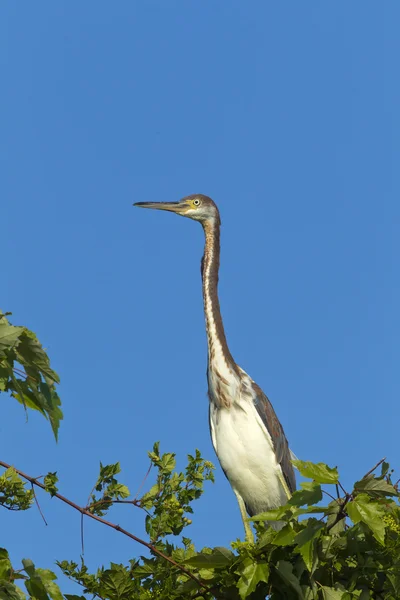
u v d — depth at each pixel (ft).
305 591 31.99
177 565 33.65
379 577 33.27
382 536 28.76
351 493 30.17
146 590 35.09
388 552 31.83
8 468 31.48
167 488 35.60
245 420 53.62
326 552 31.96
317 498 29.86
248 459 53.42
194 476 36.47
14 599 27.09
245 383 54.75
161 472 35.70
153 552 35.27
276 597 33.63
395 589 31.86
